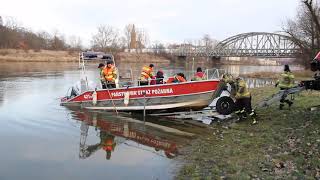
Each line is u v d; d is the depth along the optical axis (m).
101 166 8.80
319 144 8.55
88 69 47.12
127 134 11.94
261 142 9.70
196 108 14.77
